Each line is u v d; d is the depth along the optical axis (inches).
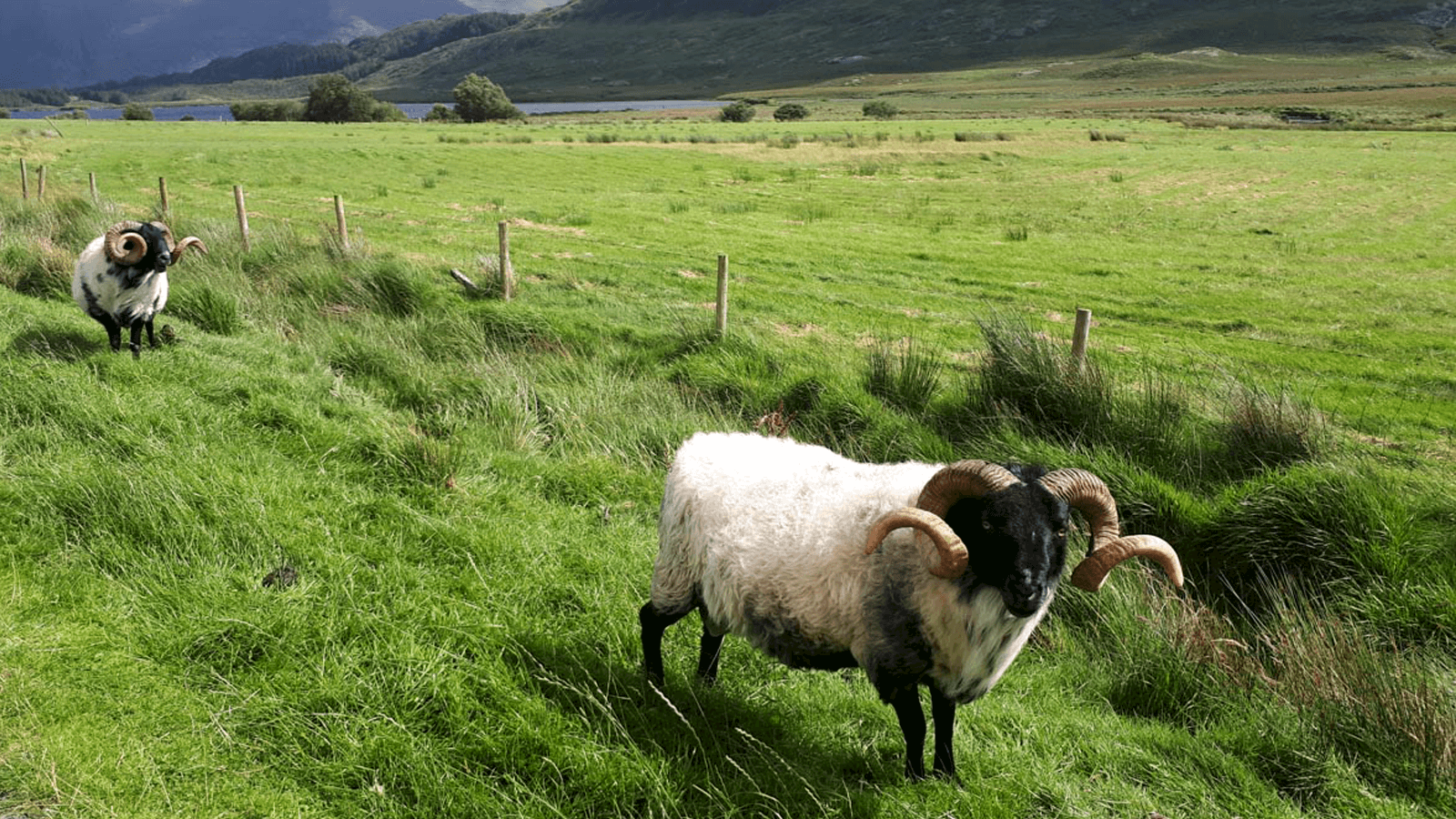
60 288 550.0
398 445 321.7
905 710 184.9
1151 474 358.9
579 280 839.7
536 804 168.1
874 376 473.1
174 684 190.4
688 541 201.3
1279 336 765.9
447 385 446.6
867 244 1178.0
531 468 347.3
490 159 1988.2
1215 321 808.3
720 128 3769.7
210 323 518.9
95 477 261.6
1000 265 1073.5
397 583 239.0
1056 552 161.6
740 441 213.0
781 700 219.0
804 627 187.0
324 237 715.4
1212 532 328.8
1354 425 526.6
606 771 176.1
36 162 1512.1
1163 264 1102.4
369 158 1852.9
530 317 594.9
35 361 361.1
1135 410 407.5
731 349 533.3
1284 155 2508.6
